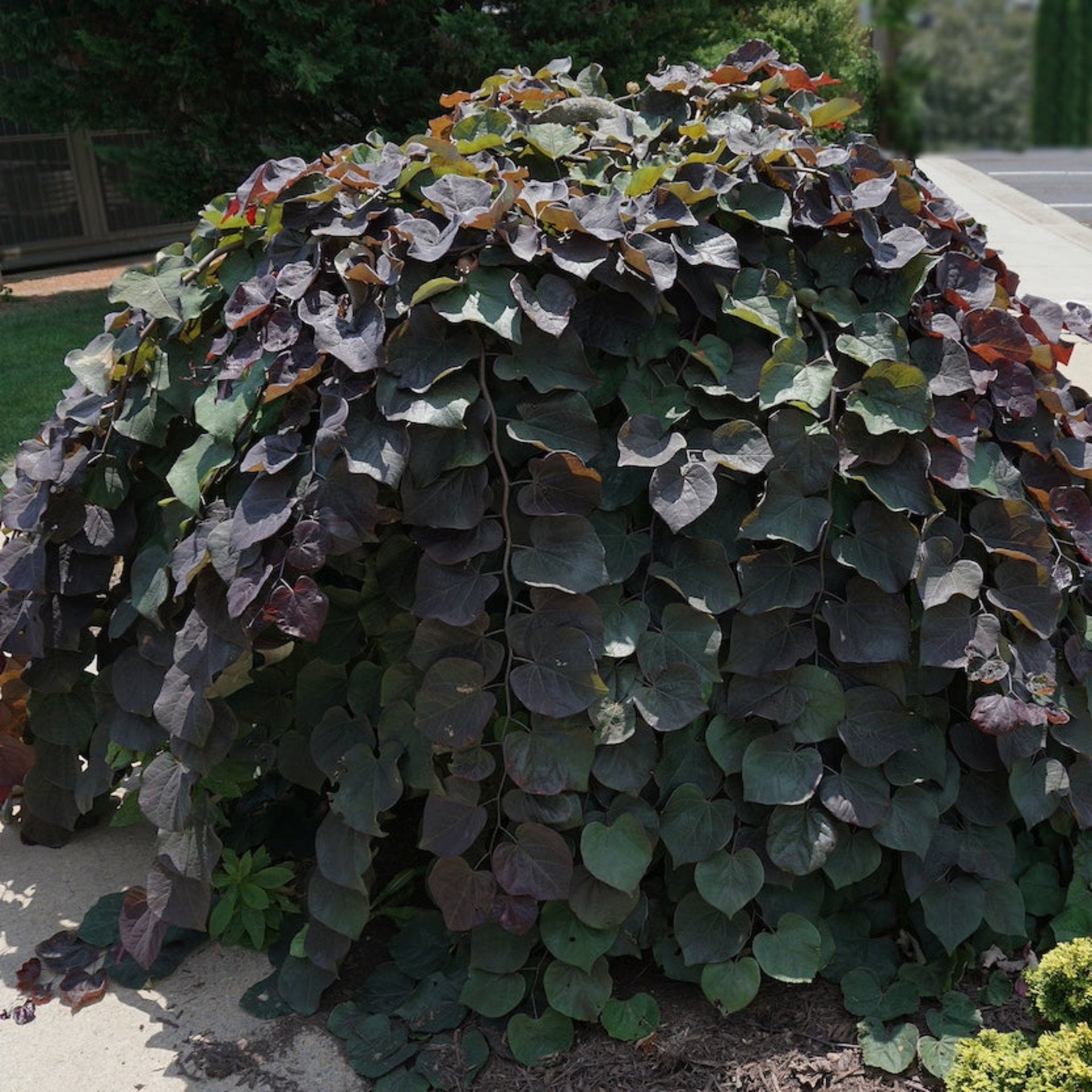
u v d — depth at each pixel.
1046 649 2.10
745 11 9.11
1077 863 2.16
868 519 2.00
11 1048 2.02
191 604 2.19
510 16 7.51
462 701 1.88
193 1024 2.06
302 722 2.19
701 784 2.02
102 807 2.75
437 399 1.87
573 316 2.02
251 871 2.25
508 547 1.92
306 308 2.00
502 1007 1.98
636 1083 1.87
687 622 1.96
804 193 2.16
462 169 2.11
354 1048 1.95
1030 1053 1.72
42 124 7.79
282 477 1.93
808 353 2.09
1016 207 12.33
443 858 1.93
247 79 7.42
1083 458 2.33
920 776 2.02
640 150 2.25
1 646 2.31
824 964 2.03
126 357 2.28
